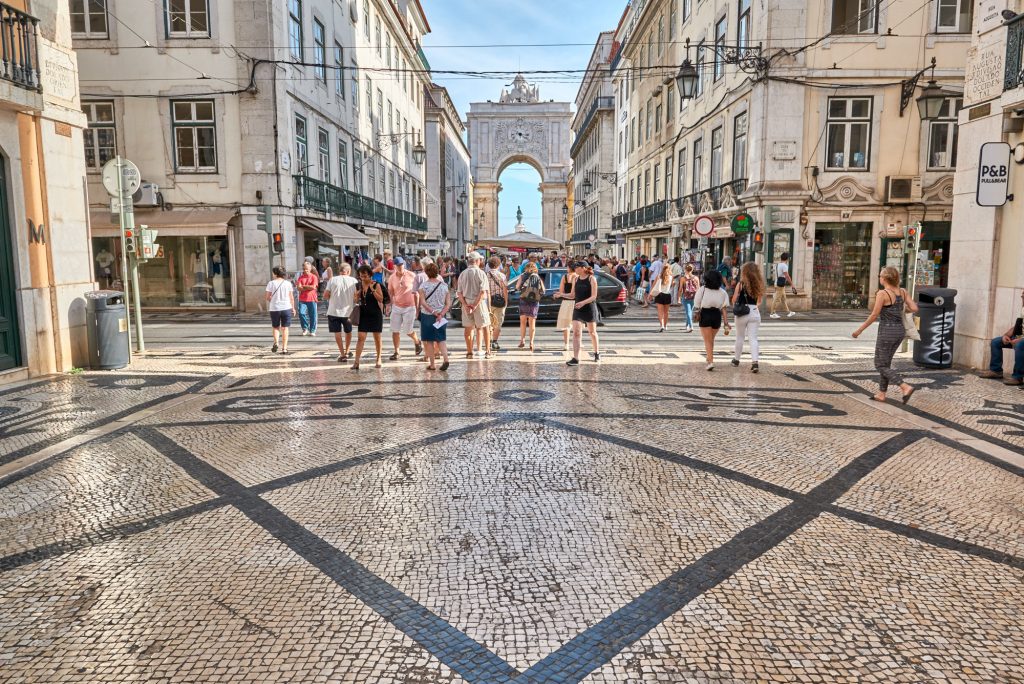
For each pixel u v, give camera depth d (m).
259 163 19.64
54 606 3.31
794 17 18.45
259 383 8.78
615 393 7.96
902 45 18.52
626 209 42.25
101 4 19.17
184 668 2.82
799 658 2.88
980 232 9.30
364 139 30.36
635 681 2.73
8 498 4.74
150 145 19.66
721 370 9.60
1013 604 3.32
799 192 18.84
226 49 19.28
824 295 19.70
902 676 2.76
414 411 7.10
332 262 24.77
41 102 9.05
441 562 3.73
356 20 28.67
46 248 9.45
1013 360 8.63
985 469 5.23
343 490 4.80
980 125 9.29
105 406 7.50
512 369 9.70
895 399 7.64
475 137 91.50
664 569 3.64
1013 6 8.73
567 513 4.38
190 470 5.27
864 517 4.32
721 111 22.58
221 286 20.34
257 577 3.58
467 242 82.75
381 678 2.75
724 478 5.01
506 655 2.90
